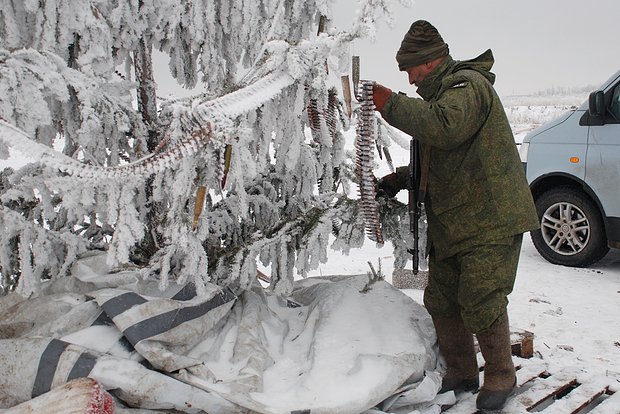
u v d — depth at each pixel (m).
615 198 5.46
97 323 2.37
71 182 2.41
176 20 2.92
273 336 2.81
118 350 2.26
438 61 2.57
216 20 3.04
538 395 2.75
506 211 2.42
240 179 2.44
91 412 1.87
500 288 2.45
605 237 5.70
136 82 2.89
